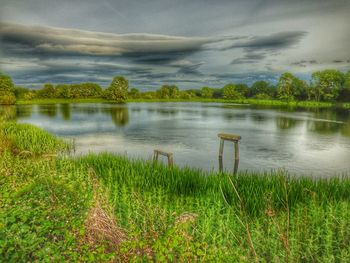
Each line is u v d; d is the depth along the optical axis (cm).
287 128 3672
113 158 1312
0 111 6650
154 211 650
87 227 495
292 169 1798
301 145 2539
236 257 492
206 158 2084
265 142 2694
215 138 2939
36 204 674
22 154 1681
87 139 2883
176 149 2397
